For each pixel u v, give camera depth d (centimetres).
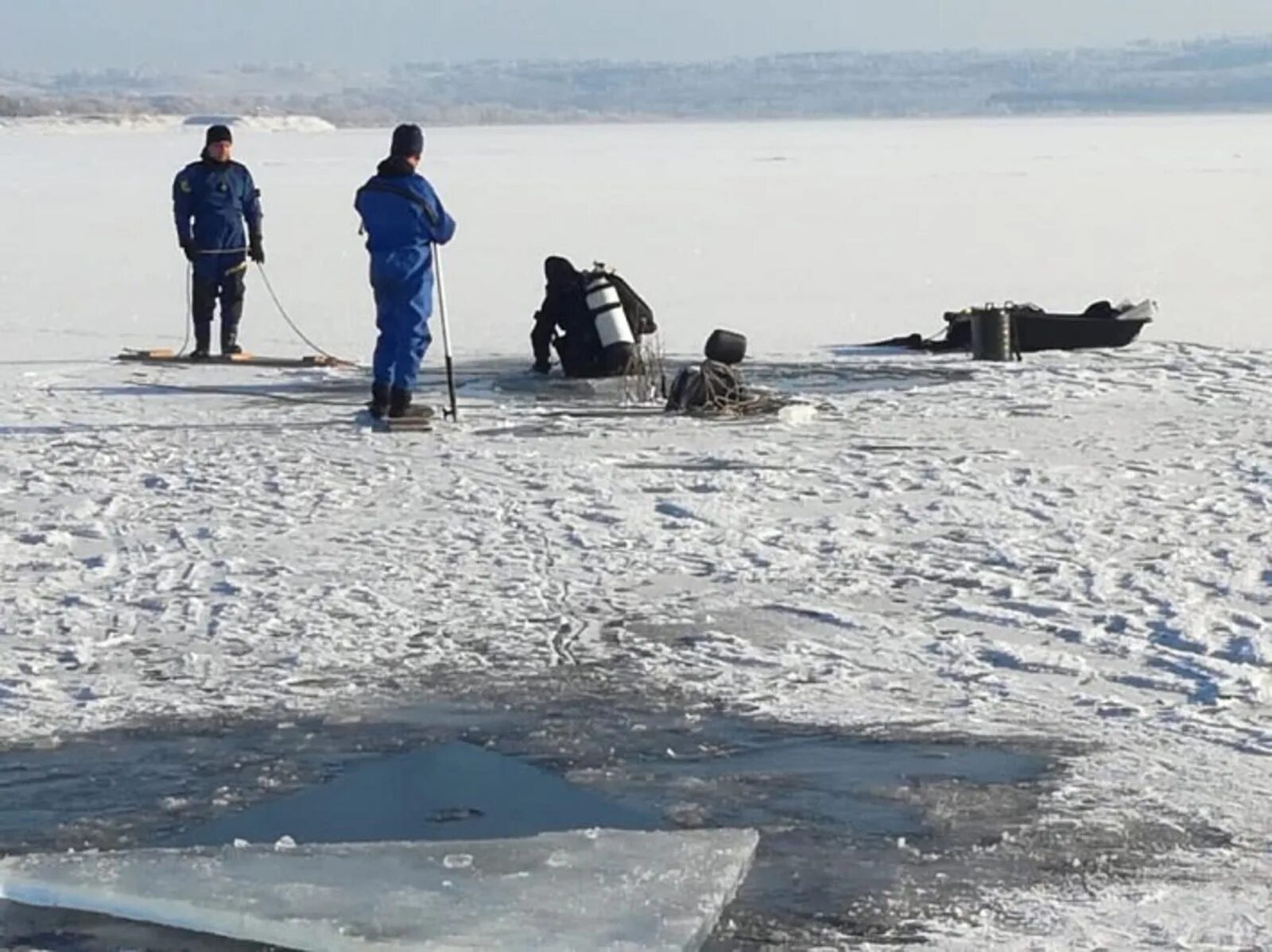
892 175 6556
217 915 589
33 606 965
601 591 988
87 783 716
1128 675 833
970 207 4631
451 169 7456
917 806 685
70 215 4672
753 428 1507
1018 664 853
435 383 1770
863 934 582
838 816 677
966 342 1975
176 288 2842
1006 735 759
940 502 1201
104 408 1639
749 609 953
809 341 2122
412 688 827
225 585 1004
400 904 594
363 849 642
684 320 2331
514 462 1353
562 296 1781
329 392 1738
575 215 4447
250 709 800
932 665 854
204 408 1639
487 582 1008
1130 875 623
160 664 863
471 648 886
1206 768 718
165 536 1128
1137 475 1283
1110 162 7594
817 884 619
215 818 680
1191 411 1562
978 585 993
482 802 693
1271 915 589
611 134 16938
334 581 1012
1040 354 1942
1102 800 688
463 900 597
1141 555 1050
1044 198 4984
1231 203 4675
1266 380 1725
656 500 1215
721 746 751
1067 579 998
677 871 618
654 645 889
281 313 2486
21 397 1709
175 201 1952
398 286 1513
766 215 4384
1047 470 1301
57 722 785
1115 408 1586
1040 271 2939
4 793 707
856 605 957
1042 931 580
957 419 1541
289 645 891
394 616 940
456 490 1253
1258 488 1233
